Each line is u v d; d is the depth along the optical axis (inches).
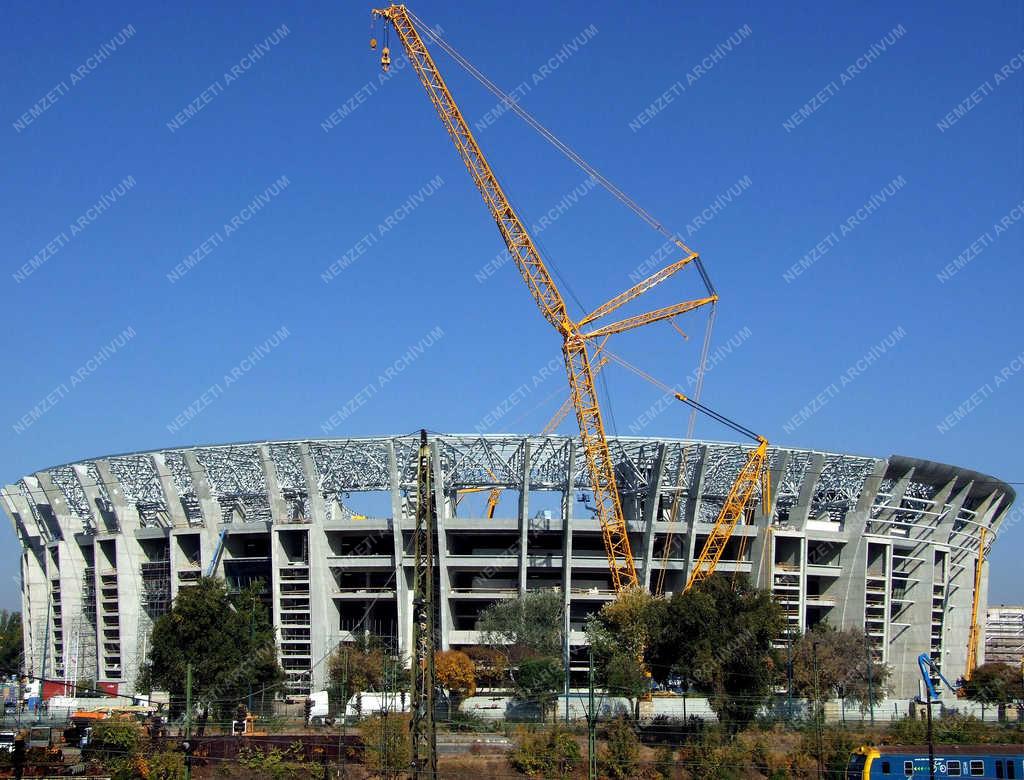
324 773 2913.4
